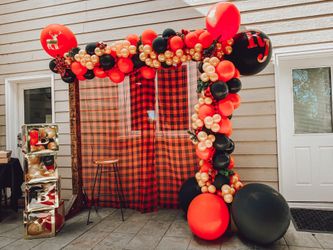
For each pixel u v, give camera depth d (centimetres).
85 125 340
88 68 250
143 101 314
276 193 213
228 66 216
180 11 331
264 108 305
